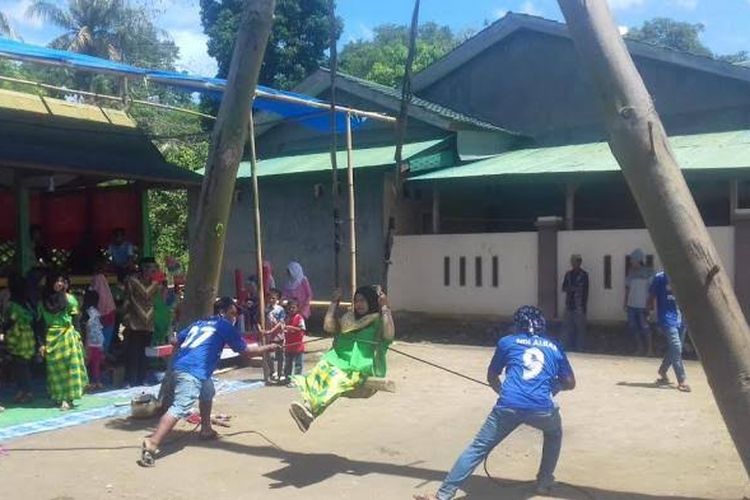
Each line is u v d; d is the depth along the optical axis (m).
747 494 5.99
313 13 26.41
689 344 12.80
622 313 14.01
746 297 12.70
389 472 6.70
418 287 16.36
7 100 11.80
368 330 6.75
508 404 5.69
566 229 14.90
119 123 13.11
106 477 6.59
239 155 8.28
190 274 8.45
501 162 16.53
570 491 6.11
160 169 12.40
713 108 16.11
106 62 10.21
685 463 6.84
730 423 5.08
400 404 9.44
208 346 7.49
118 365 11.33
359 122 14.27
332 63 7.74
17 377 9.59
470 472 5.70
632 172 5.10
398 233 16.88
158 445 7.00
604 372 11.46
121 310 11.37
